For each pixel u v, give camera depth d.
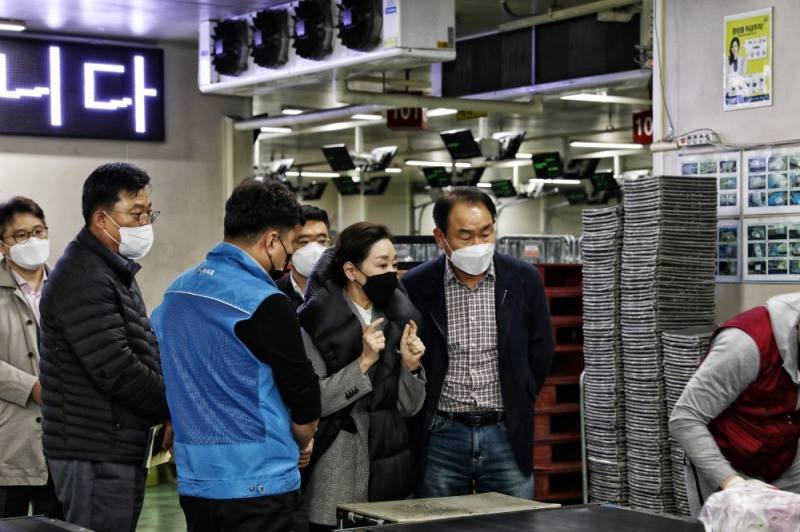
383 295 3.70
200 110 8.32
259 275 3.07
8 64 7.40
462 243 3.82
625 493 5.34
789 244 4.97
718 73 5.26
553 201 30.53
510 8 8.27
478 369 3.94
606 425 5.37
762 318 3.31
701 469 3.31
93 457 3.66
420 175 28.08
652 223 5.10
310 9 6.55
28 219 4.50
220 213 8.42
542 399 6.05
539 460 6.05
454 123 17.42
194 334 3.04
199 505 3.04
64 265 3.69
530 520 3.09
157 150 8.12
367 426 3.67
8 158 7.56
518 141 15.52
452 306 3.98
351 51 6.43
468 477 3.96
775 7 5.00
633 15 7.14
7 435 4.34
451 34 6.27
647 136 11.37
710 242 5.19
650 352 5.12
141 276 8.10
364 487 3.63
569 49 7.60
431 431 3.96
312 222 4.93
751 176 5.12
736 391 3.31
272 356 2.97
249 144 8.59
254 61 7.11
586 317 5.48
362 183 24.20
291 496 3.06
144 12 7.16
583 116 16.50
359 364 3.55
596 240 5.41
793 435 3.39
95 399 3.67
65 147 7.75
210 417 3.02
